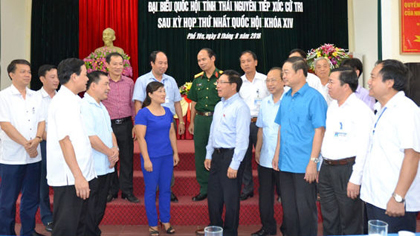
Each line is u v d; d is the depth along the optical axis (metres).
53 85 3.57
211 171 3.38
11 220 3.31
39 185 3.46
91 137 2.95
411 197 2.13
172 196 4.09
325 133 2.71
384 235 1.51
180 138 5.87
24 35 7.20
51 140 2.38
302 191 2.82
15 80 3.30
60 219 2.38
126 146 3.95
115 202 4.01
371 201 2.18
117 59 3.79
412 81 4.90
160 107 3.54
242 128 3.13
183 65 7.52
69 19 7.36
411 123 2.00
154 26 7.47
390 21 4.95
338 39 7.54
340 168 2.61
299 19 7.54
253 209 3.96
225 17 7.43
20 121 3.30
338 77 2.57
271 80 3.23
